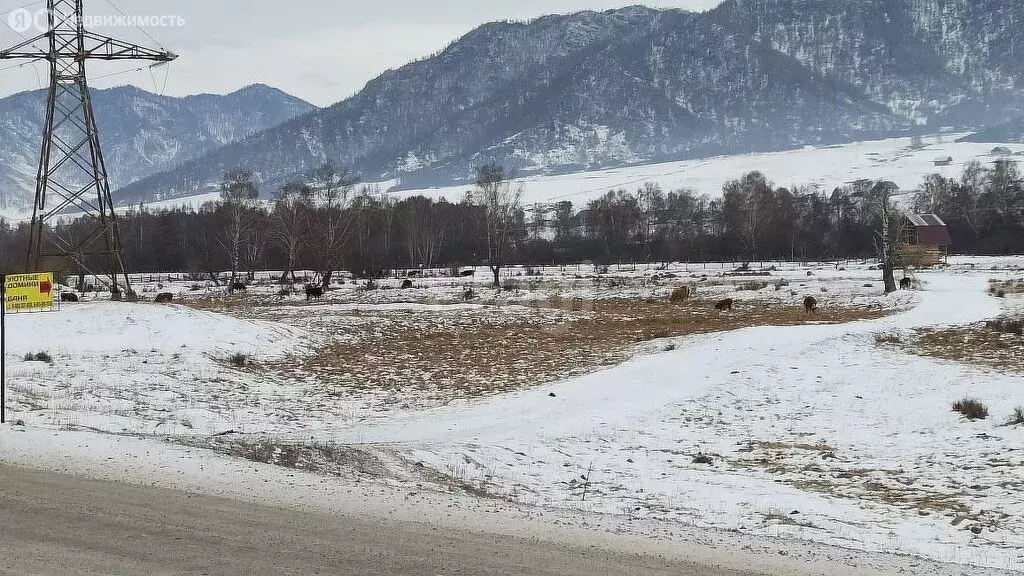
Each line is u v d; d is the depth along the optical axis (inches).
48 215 1702.8
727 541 389.7
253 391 969.5
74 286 2824.8
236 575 294.7
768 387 1021.2
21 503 380.2
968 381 998.4
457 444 679.7
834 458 693.3
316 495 432.5
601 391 975.6
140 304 1408.7
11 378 911.7
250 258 4197.8
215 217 4709.6
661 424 828.0
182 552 319.0
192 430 714.8
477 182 4650.6
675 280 3353.8
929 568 360.2
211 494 420.5
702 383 1024.9
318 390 1001.5
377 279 3614.7
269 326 1455.5
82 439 545.0
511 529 384.8
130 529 347.3
